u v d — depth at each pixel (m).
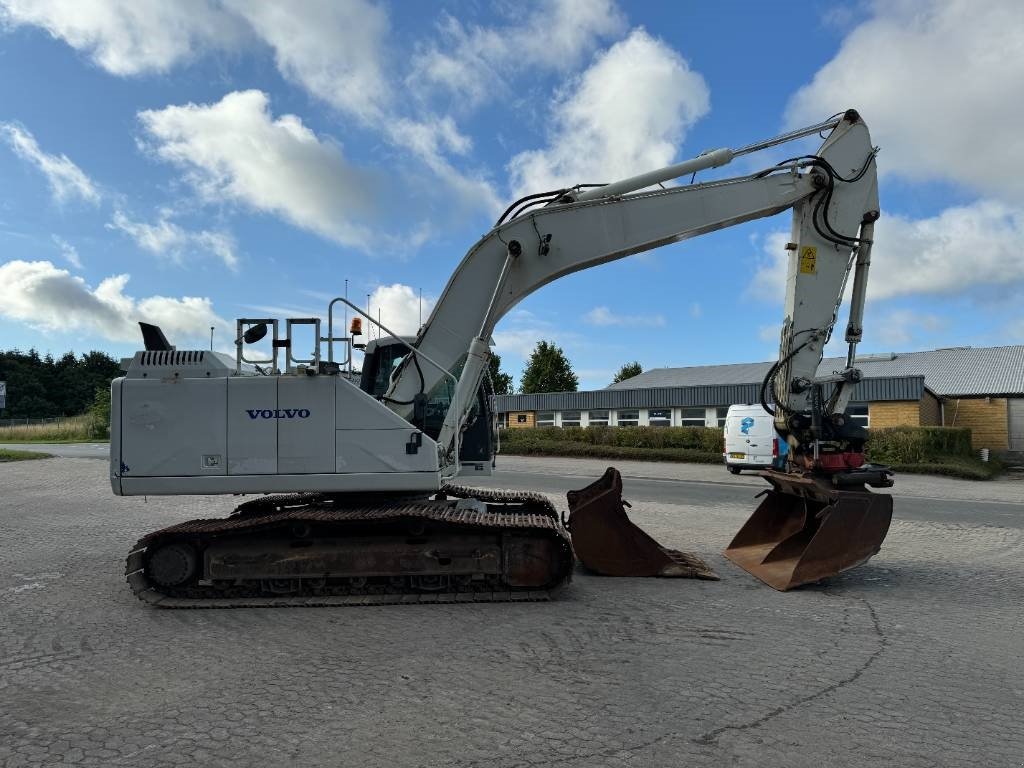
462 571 6.41
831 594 6.56
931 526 10.85
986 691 4.13
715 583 7.04
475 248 7.26
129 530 10.34
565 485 17.02
